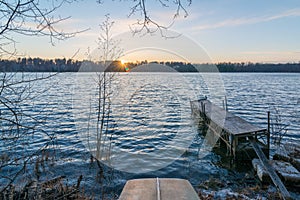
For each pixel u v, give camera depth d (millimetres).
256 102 18203
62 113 6820
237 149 6457
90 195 4176
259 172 5164
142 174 4988
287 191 4184
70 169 5027
